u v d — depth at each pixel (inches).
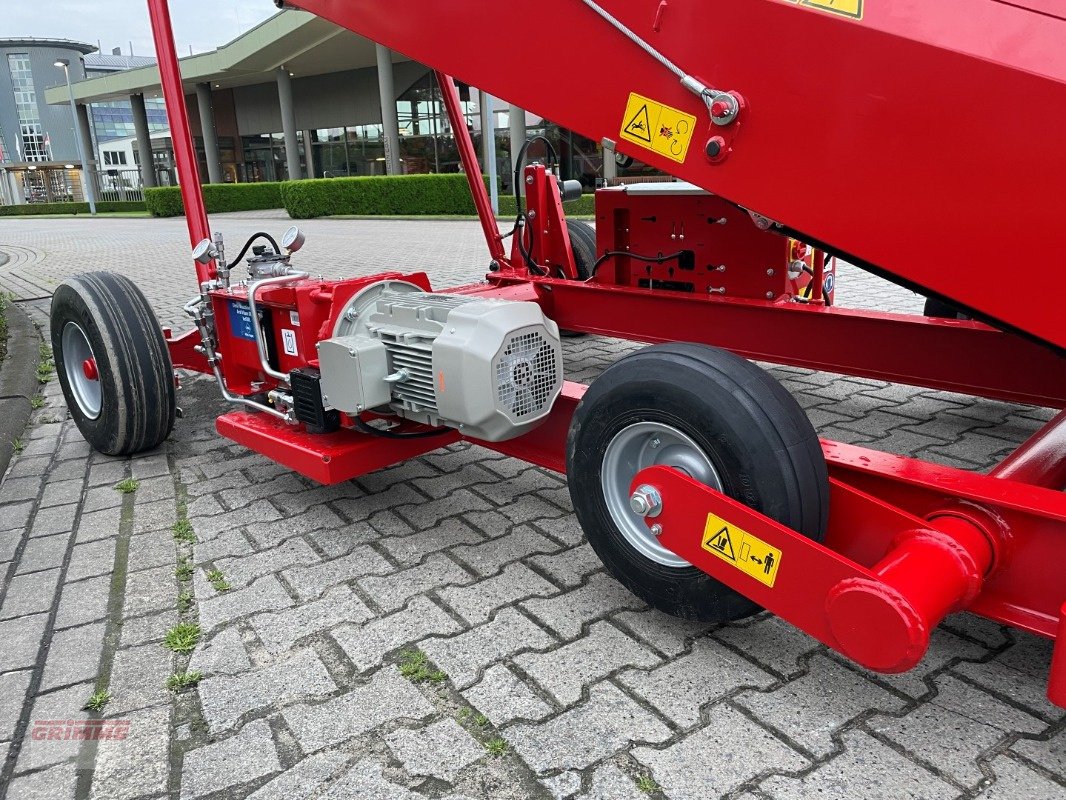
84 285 135.3
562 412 101.4
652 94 81.3
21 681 84.4
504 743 71.7
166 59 125.9
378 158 1234.6
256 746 73.0
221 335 134.1
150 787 69.0
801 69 71.6
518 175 193.6
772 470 71.3
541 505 121.2
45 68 3720.5
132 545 112.7
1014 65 61.7
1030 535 67.1
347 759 70.9
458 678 81.1
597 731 73.0
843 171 71.8
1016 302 66.6
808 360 149.9
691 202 166.6
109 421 139.2
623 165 107.7
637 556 84.0
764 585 72.0
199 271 133.5
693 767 68.3
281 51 1040.8
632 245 178.9
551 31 86.4
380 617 92.5
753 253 160.7
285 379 113.4
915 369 137.4
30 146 3823.8
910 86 66.6
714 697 76.9
